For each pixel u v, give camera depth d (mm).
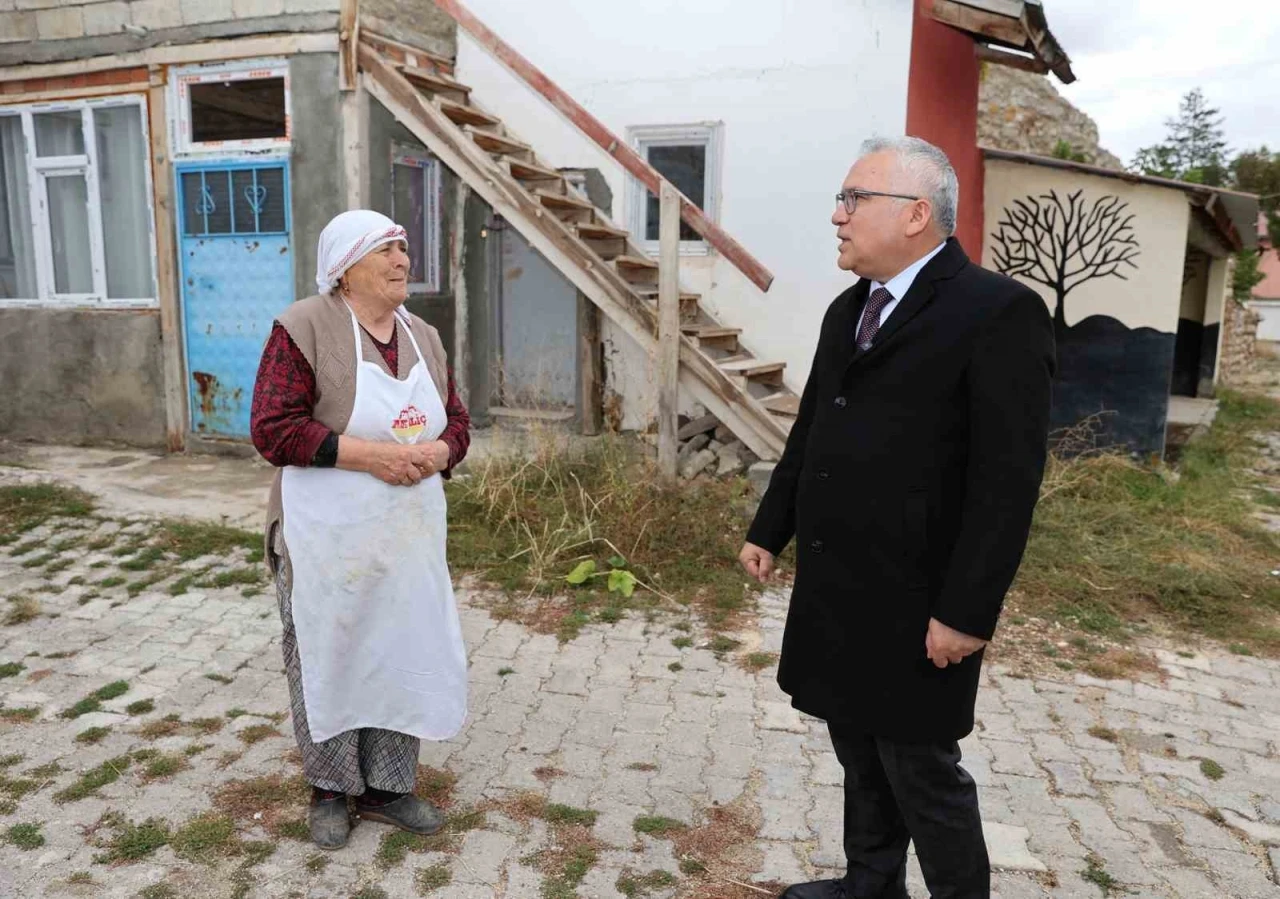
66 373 7945
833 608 2104
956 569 1897
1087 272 7727
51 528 5648
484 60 7938
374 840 2762
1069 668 4074
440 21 7848
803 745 3365
